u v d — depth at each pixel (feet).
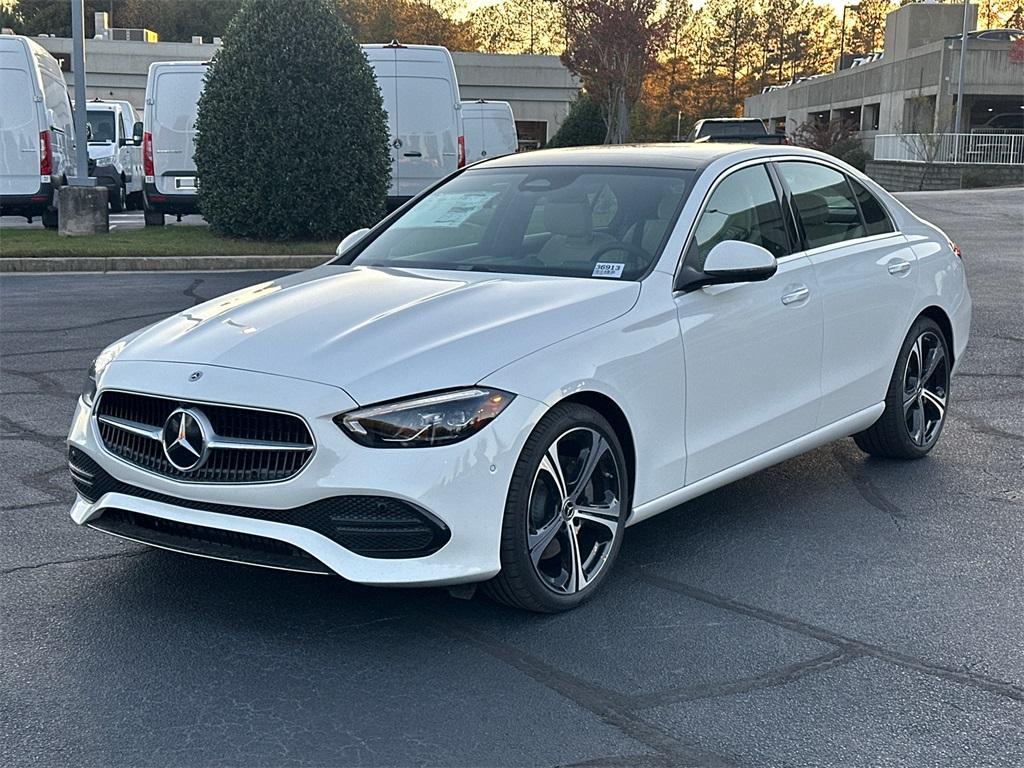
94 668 12.45
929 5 169.37
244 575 15.11
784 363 16.93
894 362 19.57
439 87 59.67
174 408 13.19
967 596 14.65
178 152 62.23
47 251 50.80
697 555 16.05
